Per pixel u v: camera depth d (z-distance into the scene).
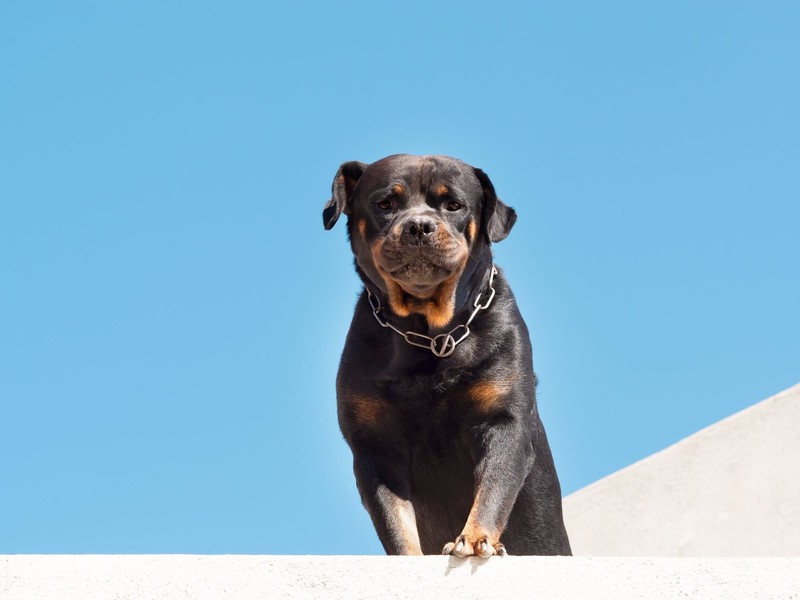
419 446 5.68
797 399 9.53
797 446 9.40
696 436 9.77
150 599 4.00
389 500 5.46
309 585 4.04
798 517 9.22
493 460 5.46
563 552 6.18
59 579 4.04
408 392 5.59
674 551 9.44
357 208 6.01
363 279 5.95
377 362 5.68
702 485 9.58
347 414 5.70
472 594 4.00
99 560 4.09
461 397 5.59
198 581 4.04
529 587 4.01
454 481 5.70
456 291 5.62
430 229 5.51
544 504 6.05
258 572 4.07
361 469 5.57
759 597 3.88
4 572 4.05
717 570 3.96
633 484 9.73
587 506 9.77
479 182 6.00
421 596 4.02
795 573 3.91
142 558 4.10
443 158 5.96
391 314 5.69
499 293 5.84
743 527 9.34
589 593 3.97
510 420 5.59
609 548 9.58
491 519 5.25
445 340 5.57
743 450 9.57
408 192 5.82
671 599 3.92
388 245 5.58
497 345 5.64
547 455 6.14
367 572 4.06
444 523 5.77
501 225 5.96
